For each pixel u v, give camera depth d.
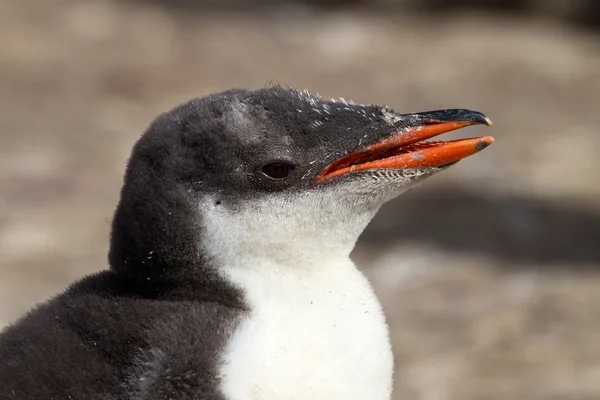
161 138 6.69
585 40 30.23
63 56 26.11
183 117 6.80
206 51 27.22
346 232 6.93
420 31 30.17
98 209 17.48
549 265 15.73
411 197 18.47
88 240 16.22
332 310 6.58
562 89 25.62
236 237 6.60
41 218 16.98
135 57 26.23
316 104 7.12
